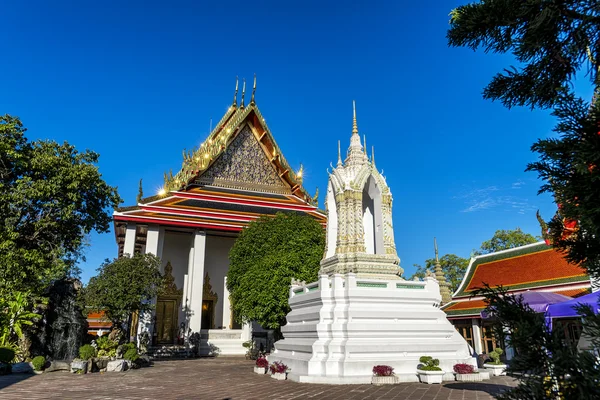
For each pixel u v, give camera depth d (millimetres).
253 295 24203
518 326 3713
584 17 4129
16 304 20812
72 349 23406
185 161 40688
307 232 27062
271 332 31594
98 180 26781
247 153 43312
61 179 24859
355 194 19328
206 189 40406
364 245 18750
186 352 31938
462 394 11992
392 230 19641
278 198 42938
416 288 17203
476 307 25312
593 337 3580
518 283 24391
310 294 17234
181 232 37938
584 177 3529
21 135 25297
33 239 25344
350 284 16312
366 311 15758
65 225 26484
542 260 24500
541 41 4293
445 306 28141
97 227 27734
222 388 13812
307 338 16625
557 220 4664
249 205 40000
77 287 24797
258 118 43094
